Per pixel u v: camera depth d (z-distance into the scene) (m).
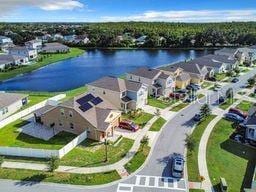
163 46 181.38
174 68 82.25
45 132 52.12
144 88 64.62
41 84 96.50
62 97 73.31
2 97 62.84
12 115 59.00
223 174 39.97
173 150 45.84
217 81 88.56
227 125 56.22
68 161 42.00
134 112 60.62
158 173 39.53
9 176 38.31
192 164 41.81
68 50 164.50
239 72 100.12
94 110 52.03
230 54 117.19
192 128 54.25
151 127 54.38
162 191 35.84
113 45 186.75
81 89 81.44
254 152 46.59
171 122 56.94
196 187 36.66
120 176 38.69
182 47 179.88
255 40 175.25
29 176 38.31
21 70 116.25
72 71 116.81
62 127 52.78
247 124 50.41
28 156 43.28
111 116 51.44
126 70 117.69
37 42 176.38
